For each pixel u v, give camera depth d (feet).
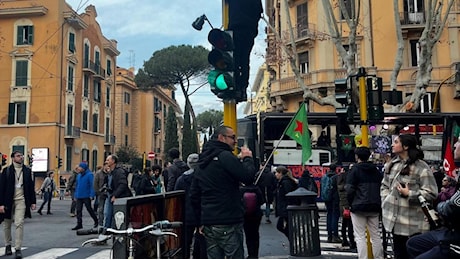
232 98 17.24
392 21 92.02
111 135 156.56
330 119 54.80
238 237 13.94
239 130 55.42
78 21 124.88
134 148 180.65
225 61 16.93
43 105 116.78
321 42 93.81
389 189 16.74
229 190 13.84
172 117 176.96
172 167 28.30
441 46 90.27
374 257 20.25
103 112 148.05
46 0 119.44
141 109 204.74
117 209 11.41
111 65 158.40
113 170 29.91
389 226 16.19
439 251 12.54
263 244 30.12
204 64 150.61
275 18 116.47
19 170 25.84
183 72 152.76
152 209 14.24
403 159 16.44
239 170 13.73
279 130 55.06
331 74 91.56
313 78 93.35
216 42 17.06
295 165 54.03
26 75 117.80
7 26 119.75
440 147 52.70
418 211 15.69
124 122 189.98
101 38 148.46
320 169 54.13
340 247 29.14
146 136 202.39
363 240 20.26
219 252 13.88
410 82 88.48
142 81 157.89
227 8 18.24
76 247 28.99
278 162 53.93
